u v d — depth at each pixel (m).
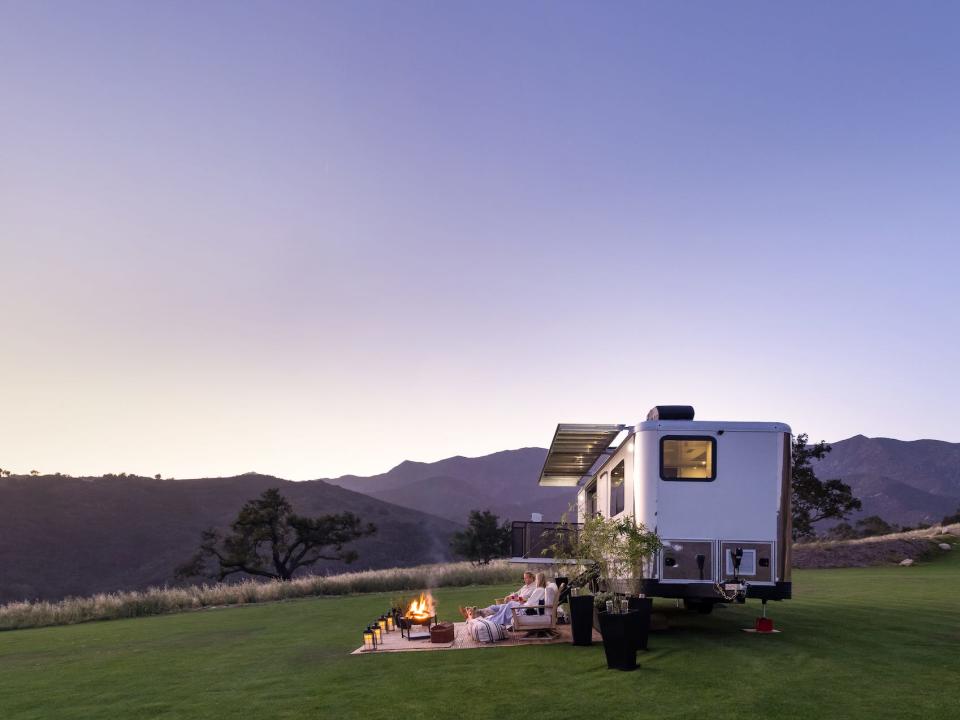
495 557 50.62
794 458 44.62
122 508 107.19
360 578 26.62
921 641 10.38
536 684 8.12
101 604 21.28
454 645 11.06
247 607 21.05
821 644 10.18
